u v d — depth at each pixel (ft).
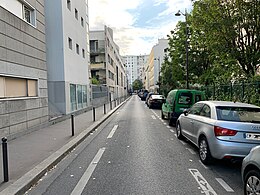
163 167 21.42
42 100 46.14
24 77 39.32
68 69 67.05
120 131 41.29
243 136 19.77
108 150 27.91
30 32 42.16
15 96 37.29
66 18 66.64
